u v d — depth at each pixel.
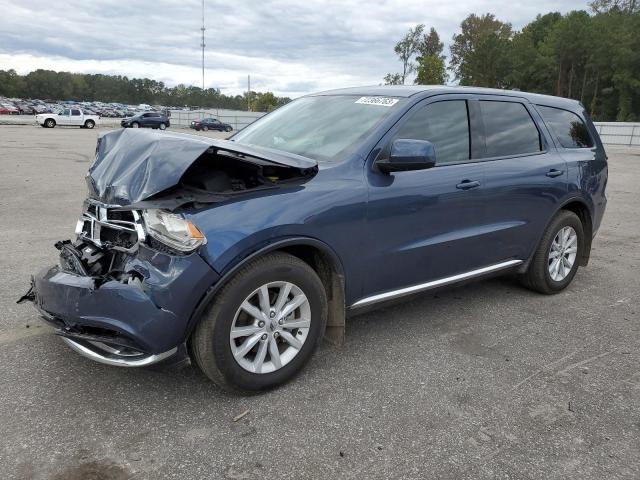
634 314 4.68
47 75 151.12
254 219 2.92
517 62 84.69
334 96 4.41
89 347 2.92
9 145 20.86
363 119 3.81
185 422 2.88
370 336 4.04
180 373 3.37
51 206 8.66
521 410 3.10
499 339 4.07
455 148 4.06
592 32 76.88
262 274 2.97
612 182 15.36
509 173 4.34
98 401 3.04
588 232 5.38
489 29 94.50
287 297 3.17
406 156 3.34
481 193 4.10
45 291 2.98
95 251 3.11
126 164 3.06
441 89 4.11
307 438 2.78
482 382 3.41
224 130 54.81
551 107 5.10
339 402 3.12
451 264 4.05
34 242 6.32
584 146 5.32
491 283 5.43
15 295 4.56
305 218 3.09
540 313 4.63
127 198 2.88
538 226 4.71
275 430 2.84
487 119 4.36
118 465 2.53
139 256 2.82
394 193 3.53
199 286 2.77
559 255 5.05
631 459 2.70
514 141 4.56
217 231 2.80
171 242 2.73
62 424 2.81
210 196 2.92
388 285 3.69
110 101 163.62
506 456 2.69
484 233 4.20
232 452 2.65
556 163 4.80
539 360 3.74
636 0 85.75
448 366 3.60
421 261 3.81
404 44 58.19
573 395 3.29
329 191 3.23
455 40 97.00
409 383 3.36
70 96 154.88
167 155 2.89
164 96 164.00
